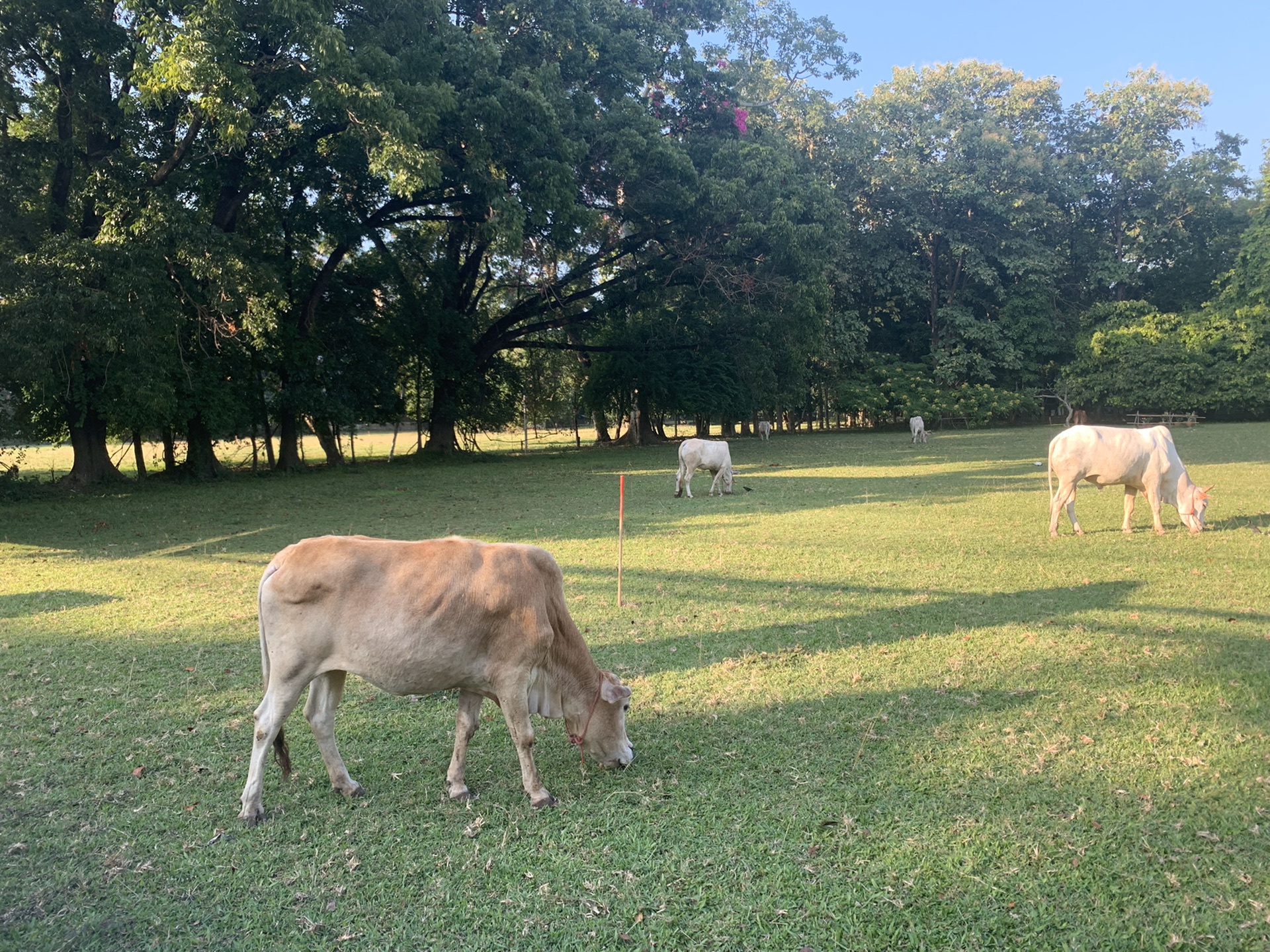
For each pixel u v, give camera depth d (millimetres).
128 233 17922
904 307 50531
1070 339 48281
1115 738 5105
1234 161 49594
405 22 20734
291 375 25203
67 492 20516
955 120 46125
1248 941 3240
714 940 3340
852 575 9805
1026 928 3369
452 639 4324
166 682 6566
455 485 21469
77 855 4043
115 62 17469
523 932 3408
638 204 27375
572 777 4863
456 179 23516
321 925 3477
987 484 18172
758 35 44344
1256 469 18828
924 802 4379
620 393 39375
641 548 11805
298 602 4316
